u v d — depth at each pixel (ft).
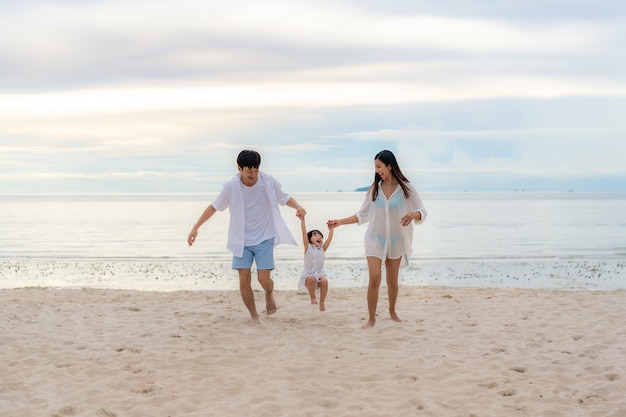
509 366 19.43
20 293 38.37
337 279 55.36
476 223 168.45
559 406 15.70
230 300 35.09
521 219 193.67
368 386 17.53
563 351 21.30
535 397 16.39
